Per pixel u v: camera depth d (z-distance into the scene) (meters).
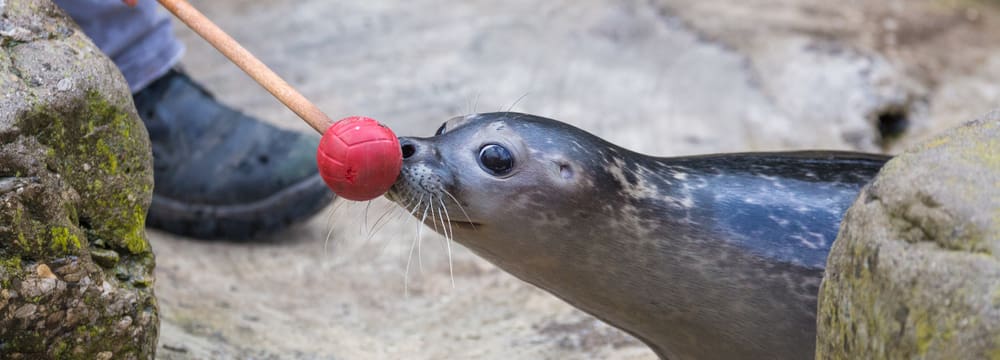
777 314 7.99
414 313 11.41
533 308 11.55
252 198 13.02
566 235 8.30
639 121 17.19
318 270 12.53
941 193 5.41
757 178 8.48
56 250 6.82
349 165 7.25
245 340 9.88
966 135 5.85
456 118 8.82
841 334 5.97
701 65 18.97
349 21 20.50
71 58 7.09
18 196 6.59
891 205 5.70
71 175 6.98
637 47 19.62
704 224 8.23
